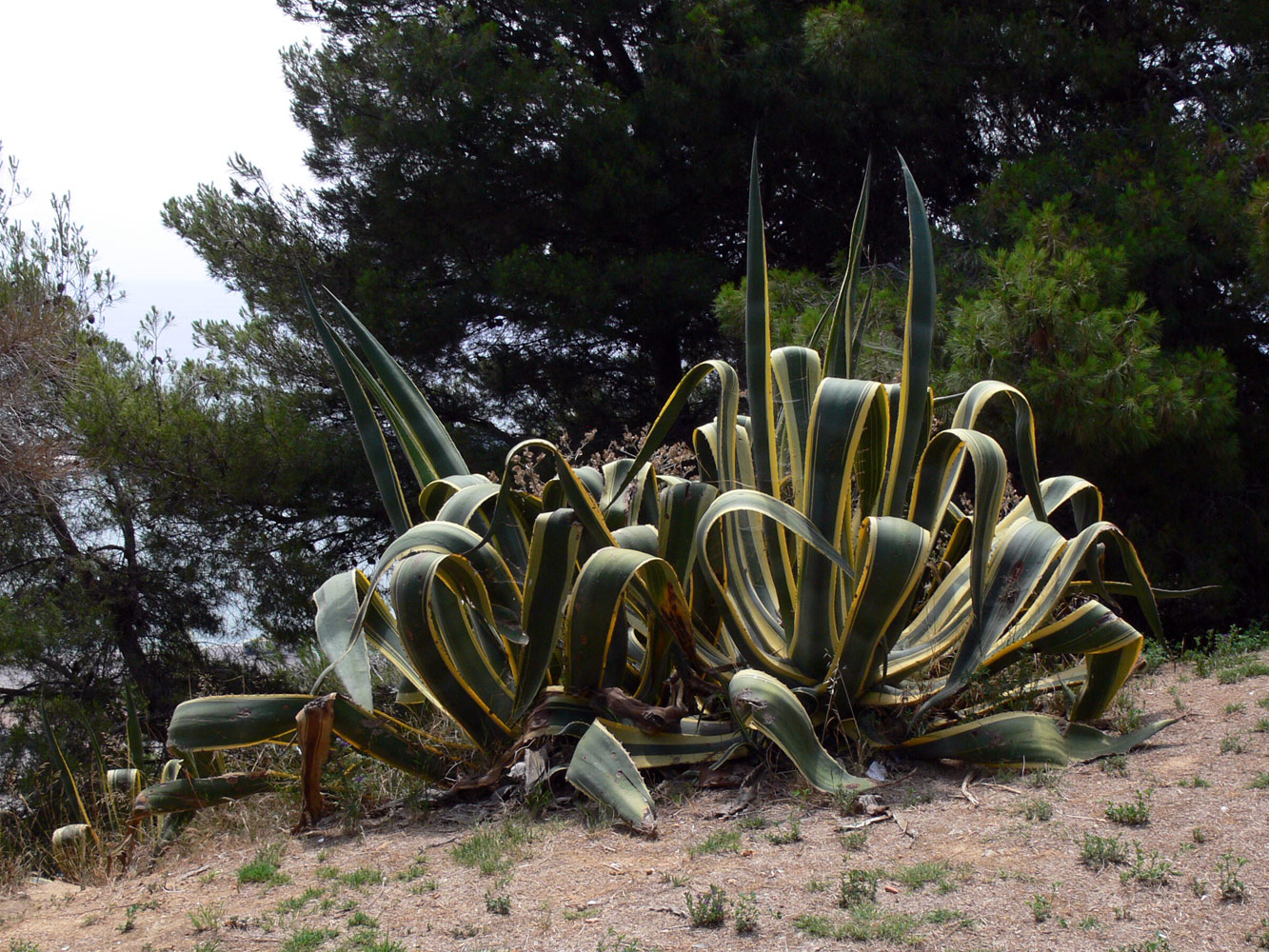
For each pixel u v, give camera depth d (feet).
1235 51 34.17
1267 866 8.70
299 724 12.41
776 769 12.38
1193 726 12.89
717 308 33.45
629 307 41.52
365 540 44.09
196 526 41.52
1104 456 27.20
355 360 16.12
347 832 12.61
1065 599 16.43
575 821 11.80
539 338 44.88
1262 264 27.02
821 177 42.70
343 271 43.96
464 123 39.55
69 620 37.14
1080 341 24.68
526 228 42.93
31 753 33.04
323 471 40.42
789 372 14.19
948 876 9.31
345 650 11.90
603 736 12.05
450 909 9.73
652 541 14.16
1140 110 35.32
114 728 34.24
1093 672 13.05
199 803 13.32
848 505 12.82
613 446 20.74
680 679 14.01
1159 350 25.17
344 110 42.24
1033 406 25.58
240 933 9.78
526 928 9.17
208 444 38.99
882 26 34.35
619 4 42.50
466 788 12.97
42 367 36.04
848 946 8.32
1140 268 28.53
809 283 32.53
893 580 12.07
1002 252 26.14
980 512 11.67
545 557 13.02
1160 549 29.58
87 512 40.37
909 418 13.26
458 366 45.16
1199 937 7.86
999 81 35.45
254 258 43.47
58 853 13.15
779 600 13.34
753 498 12.09
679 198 42.88
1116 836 9.73
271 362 43.78
